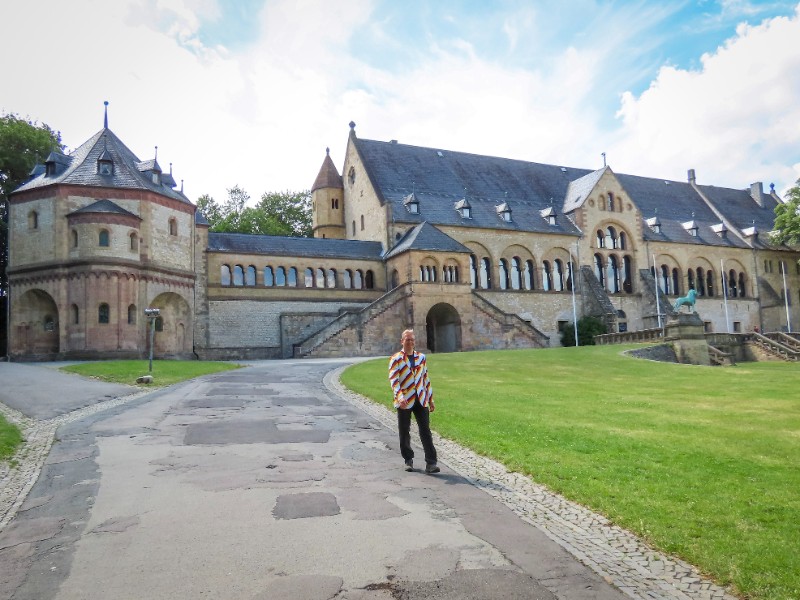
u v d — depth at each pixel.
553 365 35.25
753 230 81.31
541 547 7.85
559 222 69.75
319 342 49.38
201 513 9.02
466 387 24.14
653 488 10.00
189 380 27.66
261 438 14.35
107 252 43.78
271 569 7.11
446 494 10.09
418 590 6.62
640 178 84.38
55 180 45.41
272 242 57.03
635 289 72.31
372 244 61.12
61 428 15.68
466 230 63.28
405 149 69.75
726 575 6.97
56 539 8.09
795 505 9.18
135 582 6.79
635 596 6.57
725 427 15.47
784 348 51.84
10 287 45.59
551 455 12.19
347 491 10.19
